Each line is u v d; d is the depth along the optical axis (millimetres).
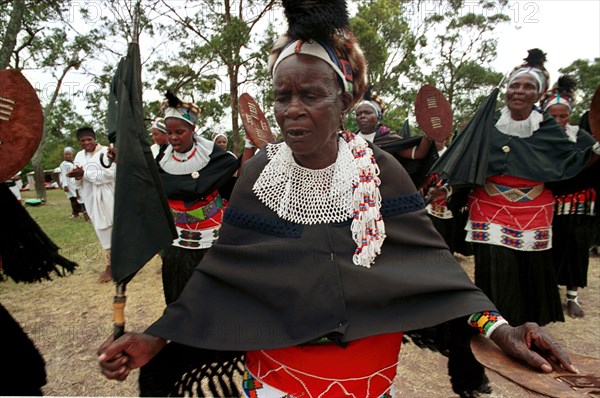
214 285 1602
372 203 1531
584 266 4250
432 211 5141
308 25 1303
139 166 1530
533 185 3355
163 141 4867
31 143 1699
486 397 2922
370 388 1569
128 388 3193
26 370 2033
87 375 3365
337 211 1558
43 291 5434
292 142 1388
